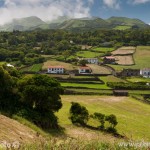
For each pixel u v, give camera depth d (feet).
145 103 346.74
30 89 187.73
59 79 451.53
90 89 396.78
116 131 212.02
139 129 226.79
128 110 304.50
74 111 218.59
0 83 181.88
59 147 45.62
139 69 608.60
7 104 181.16
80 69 565.12
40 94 188.24
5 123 139.23
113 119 213.87
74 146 46.42
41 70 563.89
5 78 184.85
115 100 350.84
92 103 323.98
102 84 440.86
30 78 196.03
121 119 257.34
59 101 200.13
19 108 182.09
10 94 187.52
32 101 190.60
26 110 181.78
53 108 196.54
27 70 551.59
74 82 438.81
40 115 186.19
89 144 49.62
